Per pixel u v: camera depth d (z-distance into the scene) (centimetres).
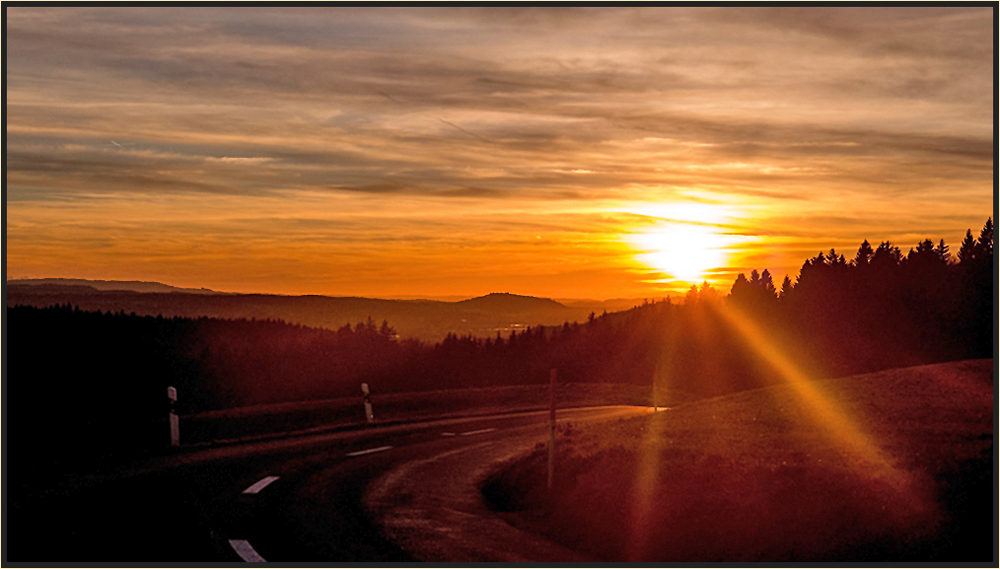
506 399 4203
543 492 1462
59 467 1488
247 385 3038
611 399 4722
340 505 1312
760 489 1110
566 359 7131
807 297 8362
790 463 1304
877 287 7694
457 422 3162
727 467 1263
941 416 1820
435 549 1020
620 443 1844
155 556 900
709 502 1100
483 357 5409
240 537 1018
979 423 1658
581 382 6619
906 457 1234
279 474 1620
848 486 1062
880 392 2358
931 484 1028
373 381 3816
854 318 7444
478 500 1528
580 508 1233
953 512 938
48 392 2125
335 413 2919
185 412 2594
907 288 7250
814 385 2811
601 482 1305
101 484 1345
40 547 906
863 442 1488
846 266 9694
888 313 7169
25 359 2253
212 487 1400
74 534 975
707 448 1609
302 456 1950
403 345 4431
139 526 1044
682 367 7875
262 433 2442
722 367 7800
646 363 7719
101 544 936
